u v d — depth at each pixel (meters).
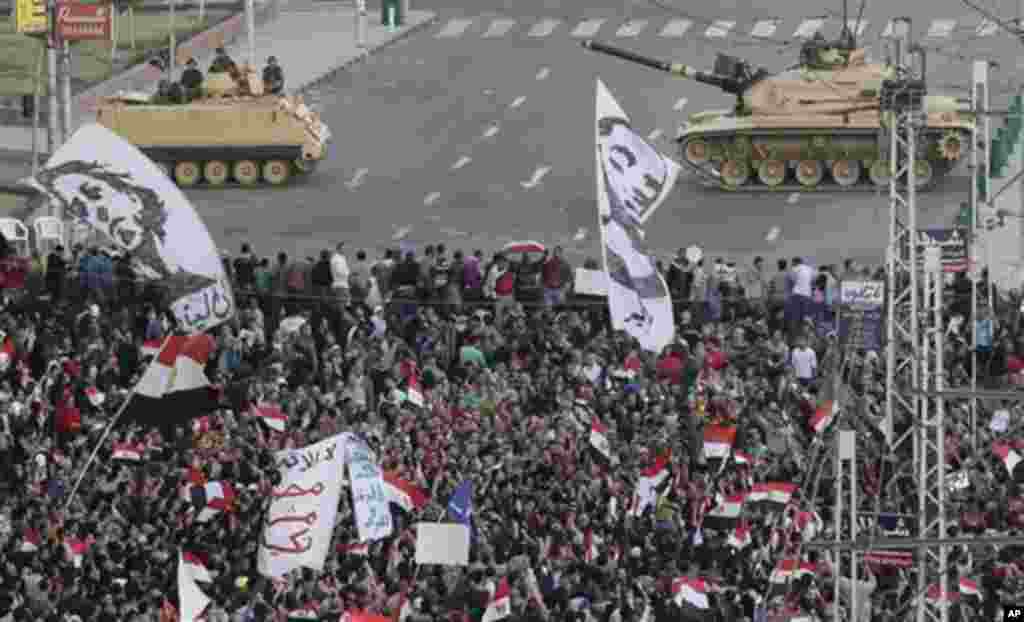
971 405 118.12
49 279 132.62
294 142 170.88
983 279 136.25
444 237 161.12
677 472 109.88
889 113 107.00
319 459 97.25
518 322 130.50
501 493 106.00
